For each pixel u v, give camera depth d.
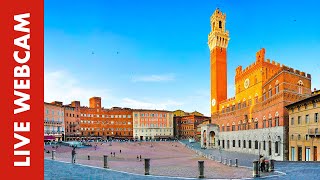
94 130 191.12
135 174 31.30
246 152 92.56
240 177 30.09
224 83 124.44
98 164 48.28
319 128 52.41
